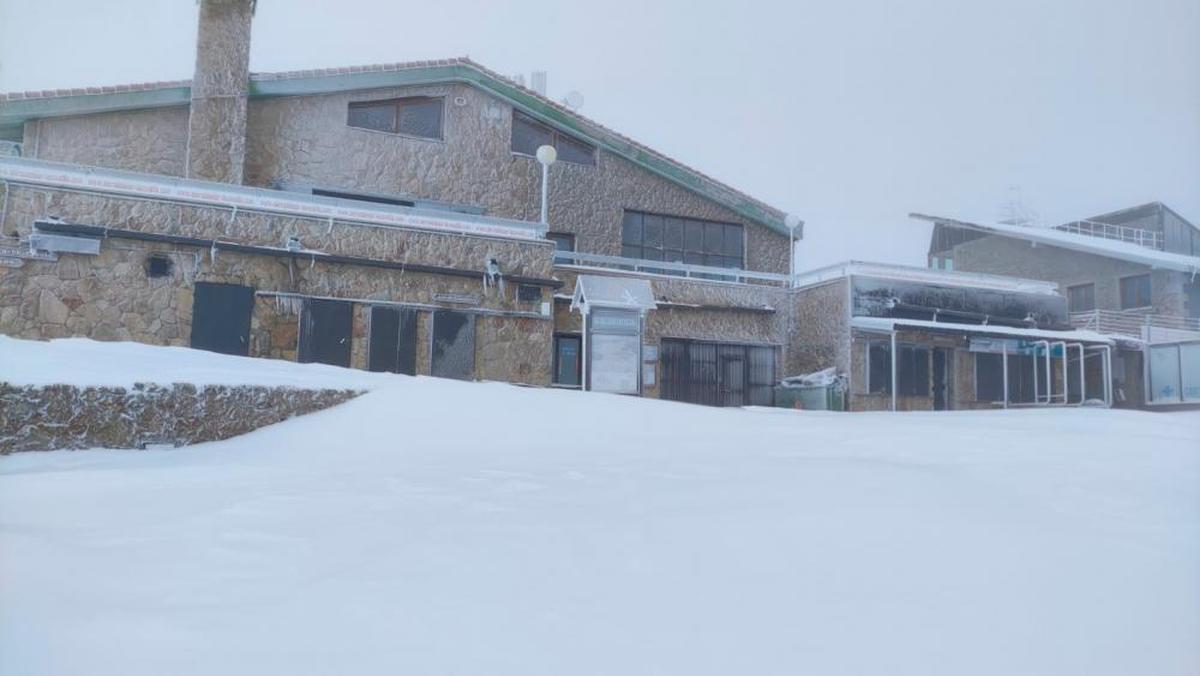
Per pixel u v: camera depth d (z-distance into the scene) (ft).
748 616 9.22
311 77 56.24
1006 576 10.41
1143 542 11.77
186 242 42.57
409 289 47.70
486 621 9.11
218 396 29.27
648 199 68.64
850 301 60.23
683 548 11.86
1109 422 31.37
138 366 30.27
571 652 8.27
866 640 8.55
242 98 53.36
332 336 45.68
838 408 59.11
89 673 7.65
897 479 16.97
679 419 32.55
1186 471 18.08
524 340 50.19
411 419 29.84
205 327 42.83
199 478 20.18
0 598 9.50
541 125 65.57
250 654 8.16
